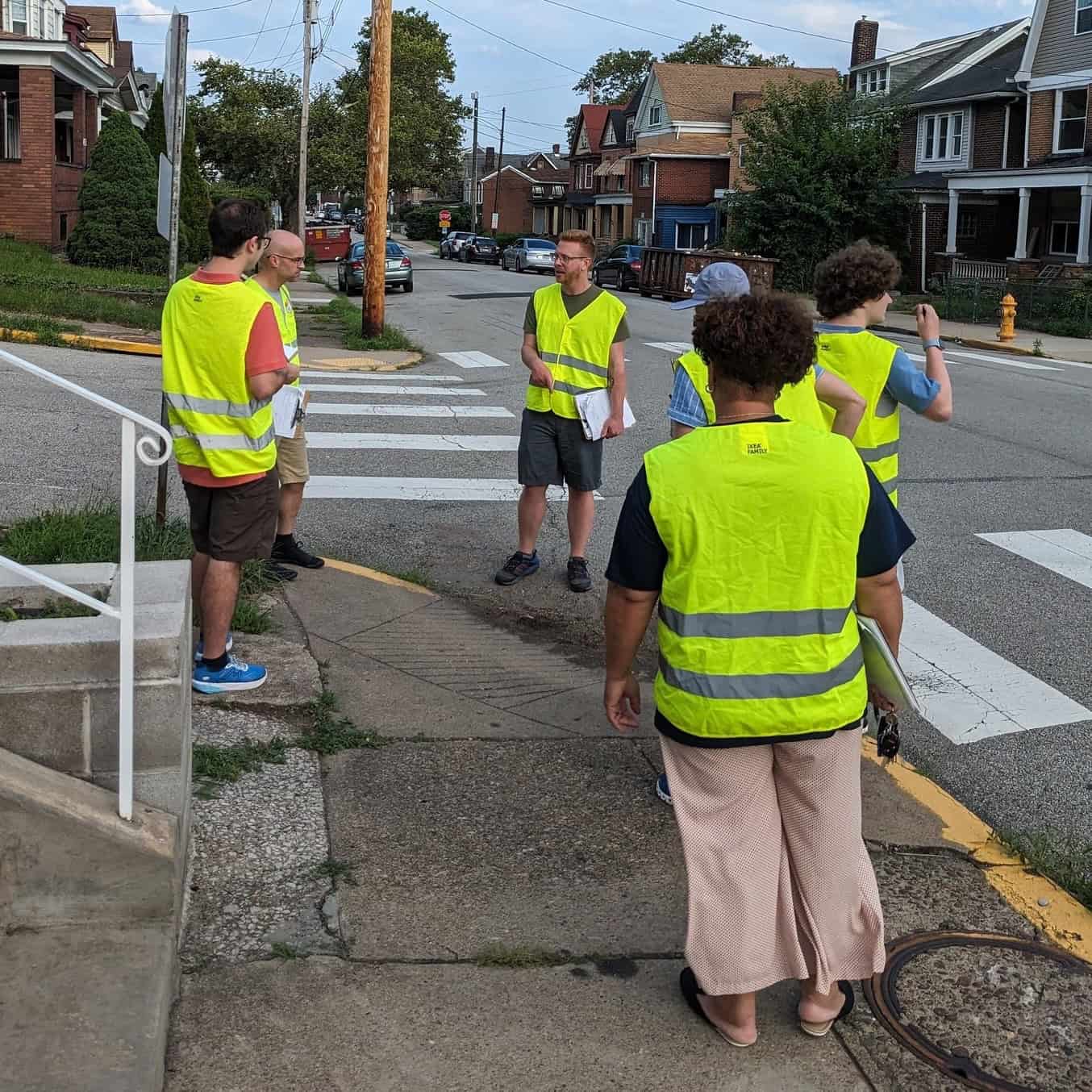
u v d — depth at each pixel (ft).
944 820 14.76
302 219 148.66
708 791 9.99
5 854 10.28
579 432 22.76
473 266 189.26
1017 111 122.52
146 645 11.04
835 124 126.62
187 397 15.75
